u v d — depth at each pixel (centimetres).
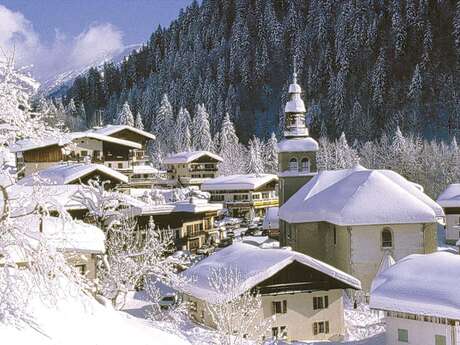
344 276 3631
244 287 3350
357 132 19375
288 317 3553
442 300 2797
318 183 5741
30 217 1434
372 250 4800
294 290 3553
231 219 8831
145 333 1580
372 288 3186
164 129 17212
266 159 14738
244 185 9694
